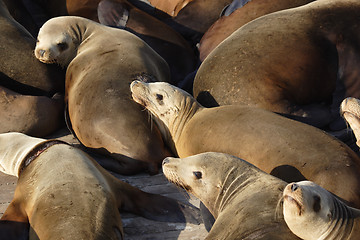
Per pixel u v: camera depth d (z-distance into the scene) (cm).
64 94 3105
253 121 2216
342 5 2838
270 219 1672
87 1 3588
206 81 2775
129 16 3481
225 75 2702
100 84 2650
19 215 2030
